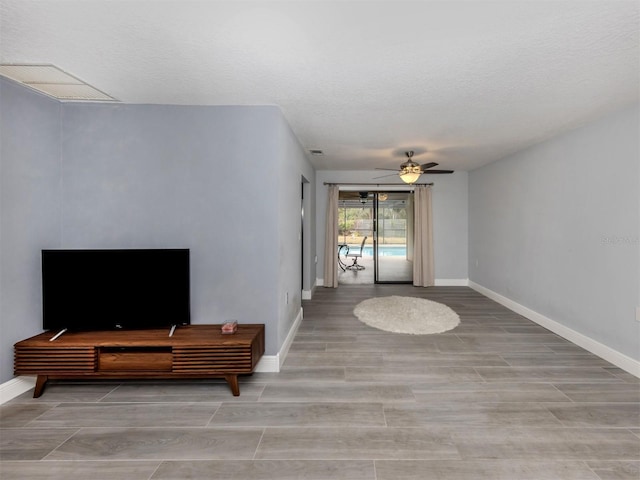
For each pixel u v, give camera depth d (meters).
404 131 3.67
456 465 1.78
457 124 3.41
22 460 1.83
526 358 3.16
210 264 2.94
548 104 2.83
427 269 6.66
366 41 1.87
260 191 2.93
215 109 2.91
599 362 3.07
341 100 2.76
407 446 1.93
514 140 4.05
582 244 3.43
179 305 2.76
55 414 2.27
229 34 1.80
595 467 1.77
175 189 2.92
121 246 2.91
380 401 2.42
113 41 1.88
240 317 2.95
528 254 4.45
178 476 1.71
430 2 1.54
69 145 2.87
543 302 4.12
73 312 2.66
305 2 1.54
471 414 2.25
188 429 2.10
